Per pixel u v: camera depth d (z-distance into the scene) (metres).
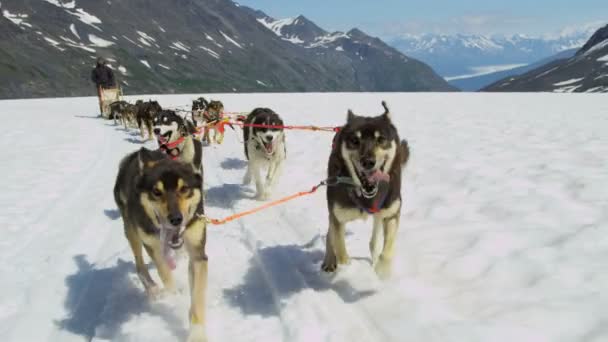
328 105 20.61
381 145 3.69
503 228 4.60
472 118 13.95
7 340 3.32
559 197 5.35
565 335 2.88
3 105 23.72
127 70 182.38
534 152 8.00
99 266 4.48
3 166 8.51
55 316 3.64
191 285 3.37
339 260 4.05
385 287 3.81
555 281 3.47
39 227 5.45
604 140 8.87
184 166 3.47
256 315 3.54
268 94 32.69
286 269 4.24
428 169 7.25
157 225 3.50
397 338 3.11
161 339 3.28
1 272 4.32
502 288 3.52
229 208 6.21
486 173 6.67
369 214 3.88
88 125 15.96
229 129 14.13
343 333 3.19
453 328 3.08
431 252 4.30
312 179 7.34
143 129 12.88
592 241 4.04
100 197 6.67
